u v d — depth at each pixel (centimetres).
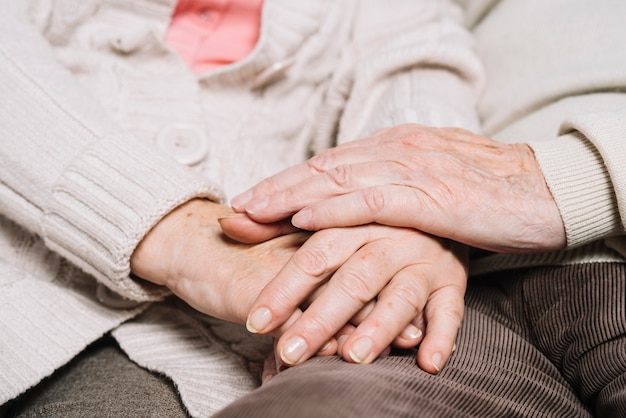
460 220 48
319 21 80
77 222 52
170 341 57
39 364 50
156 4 73
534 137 66
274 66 77
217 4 75
